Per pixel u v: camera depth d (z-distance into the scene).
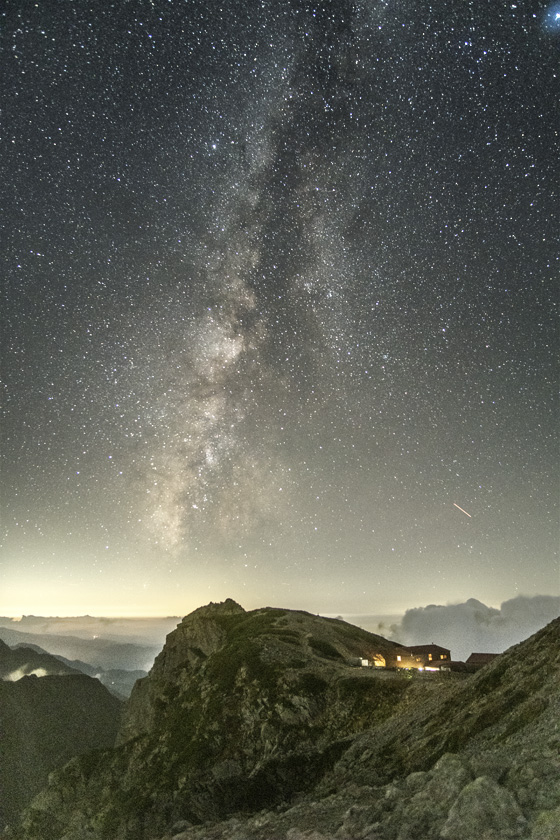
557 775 11.25
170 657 92.75
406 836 10.68
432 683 53.00
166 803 50.25
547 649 31.23
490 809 10.05
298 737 51.72
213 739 56.06
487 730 26.66
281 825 15.76
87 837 49.03
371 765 34.75
